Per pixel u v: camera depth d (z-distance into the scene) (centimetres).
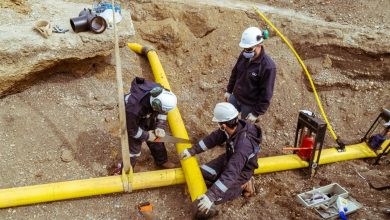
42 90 534
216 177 442
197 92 607
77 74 556
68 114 520
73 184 419
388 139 512
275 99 592
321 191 450
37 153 468
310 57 640
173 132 501
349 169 495
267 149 531
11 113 500
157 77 579
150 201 439
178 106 582
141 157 491
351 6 699
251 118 442
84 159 474
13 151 464
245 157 377
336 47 630
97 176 459
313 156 461
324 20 673
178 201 441
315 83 614
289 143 543
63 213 416
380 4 697
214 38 648
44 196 409
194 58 639
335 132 568
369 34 632
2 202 399
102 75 577
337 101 608
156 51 637
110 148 493
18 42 484
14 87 511
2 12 530
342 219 414
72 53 512
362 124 582
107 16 543
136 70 605
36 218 408
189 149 439
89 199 432
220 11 660
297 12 693
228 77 616
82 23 516
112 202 433
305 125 457
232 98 481
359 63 623
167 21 638
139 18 640
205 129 551
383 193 458
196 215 402
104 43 526
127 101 393
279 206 437
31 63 496
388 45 612
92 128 512
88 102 539
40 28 501
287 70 621
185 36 643
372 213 424
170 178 441
